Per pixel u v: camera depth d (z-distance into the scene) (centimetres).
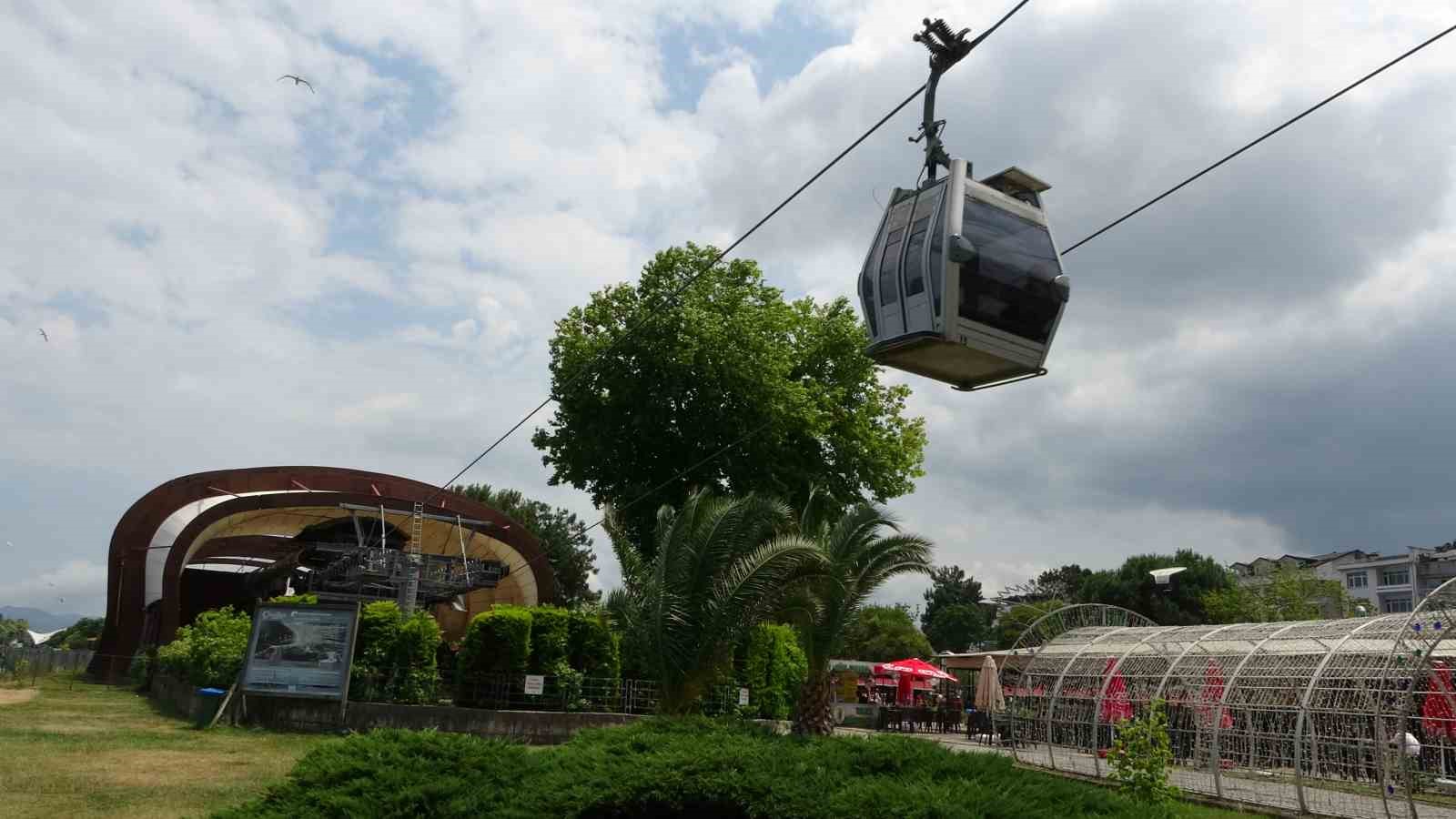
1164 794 1540
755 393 4019
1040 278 1466
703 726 1263
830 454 4453
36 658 5212
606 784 1038
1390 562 9838
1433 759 2342
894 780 1027
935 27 1300
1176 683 2583
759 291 4397
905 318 1456
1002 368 1520
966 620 11400
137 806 1437
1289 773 2503
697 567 2342
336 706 2494
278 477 4219
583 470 4172
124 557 4369
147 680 3912
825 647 2588
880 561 2573
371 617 2675
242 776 1733
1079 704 2816
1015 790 995
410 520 4159
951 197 1423
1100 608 3316
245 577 4969
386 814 1030
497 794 1076
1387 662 2025
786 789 1002
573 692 2783
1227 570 7900
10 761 1800
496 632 2741
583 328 4278
